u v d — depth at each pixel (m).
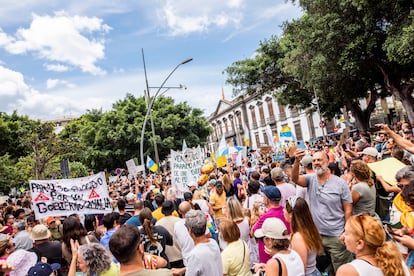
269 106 51.69
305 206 3.53
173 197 7.80
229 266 3.86
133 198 8.23
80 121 49.81
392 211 3.56
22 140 23.08
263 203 5.80
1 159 25.06
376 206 4.89
